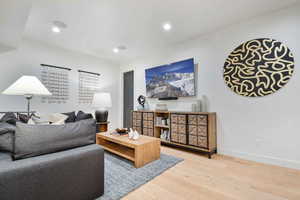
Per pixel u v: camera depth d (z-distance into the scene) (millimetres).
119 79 4918
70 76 3750
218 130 2756
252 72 2398
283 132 2145
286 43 2133
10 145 1154
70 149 1341
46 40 3193
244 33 2490
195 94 3082
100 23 2525
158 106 3496
